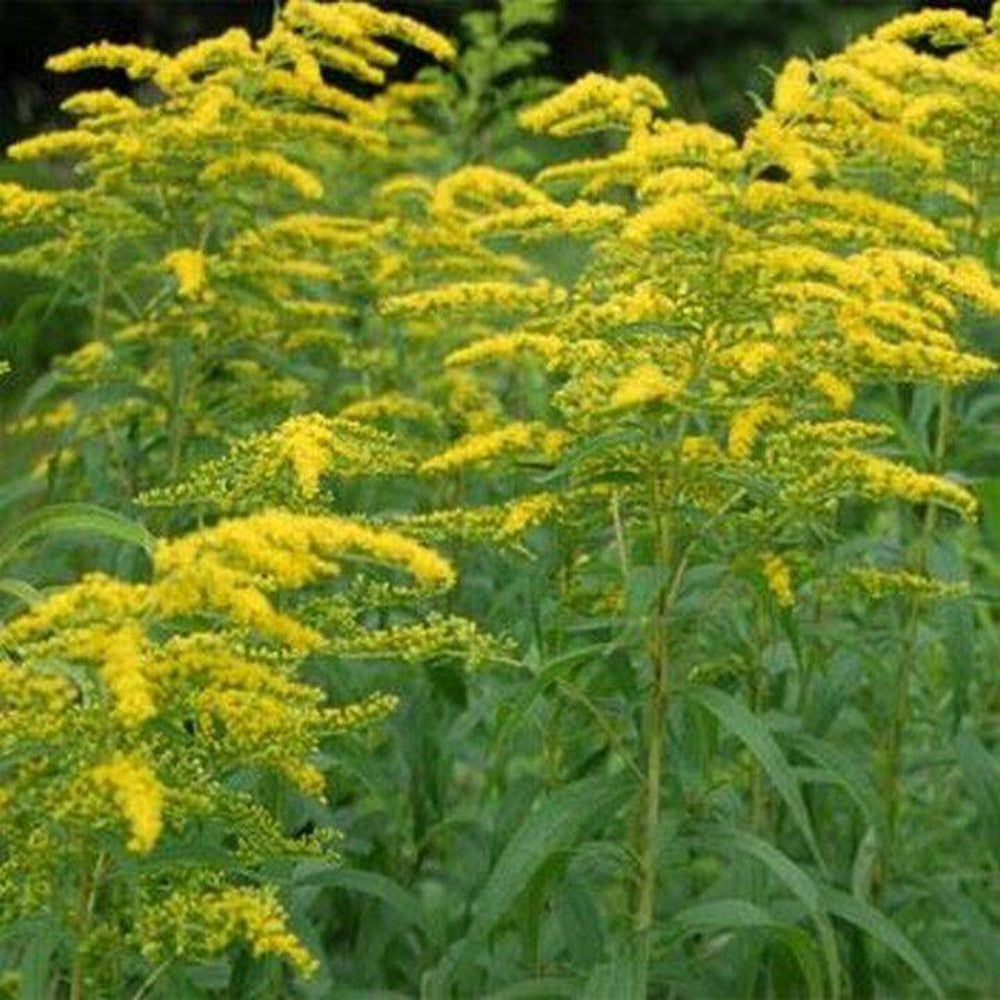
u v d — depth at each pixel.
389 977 10.01
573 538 8.35
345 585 10.33
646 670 8.65
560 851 7.59
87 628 5.98
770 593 7.72
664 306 7.55
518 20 14.81
